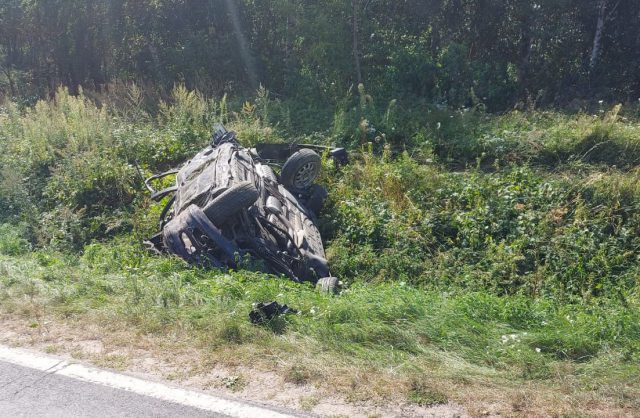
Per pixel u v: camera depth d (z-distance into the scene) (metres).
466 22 16.03
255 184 8.61
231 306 5.81
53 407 4.26
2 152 13.45
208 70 16.73
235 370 4.68
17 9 19.06
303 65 16.14
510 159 10.75
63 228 10.38
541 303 6.25
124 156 12.63
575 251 7.82
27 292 6.38
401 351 4.92
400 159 10.80
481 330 5.21
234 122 13.63
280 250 7.73
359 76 15.05
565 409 3.99
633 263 7.73
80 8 18.67
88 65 19.59
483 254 8.16
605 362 4.61
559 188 8.94
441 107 13.23
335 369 4.60
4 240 9.56
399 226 8.94
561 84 14.68
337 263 8.37
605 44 15.09
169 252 7.65
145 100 16.06
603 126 10.58
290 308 5.67
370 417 4.00
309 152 9.76
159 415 4.12
